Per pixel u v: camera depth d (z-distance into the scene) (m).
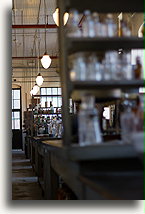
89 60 3.18
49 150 5.18
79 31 3.30
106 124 4.29
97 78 3.13
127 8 3.38
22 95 23.64
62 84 3.27
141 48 3.45
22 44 19.00
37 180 9.04
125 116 3.06
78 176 2.91
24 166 12.59
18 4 12.80
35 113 12.69
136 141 2.56
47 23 14.34
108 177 2.79
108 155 2.87
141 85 3.25
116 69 3.18
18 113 23.56
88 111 3.12
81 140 3.11
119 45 3.29
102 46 3.30
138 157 2.86
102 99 3.93
